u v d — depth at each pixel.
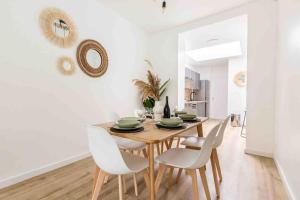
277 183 1.80
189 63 6.62
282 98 1.98
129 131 1.38
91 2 2.67
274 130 2.44
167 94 3.83
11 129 1.82
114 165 1.15
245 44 4.37
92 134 1.16
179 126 1.55
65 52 2.32
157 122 1.74
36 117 2.03
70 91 2.41
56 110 2.24
